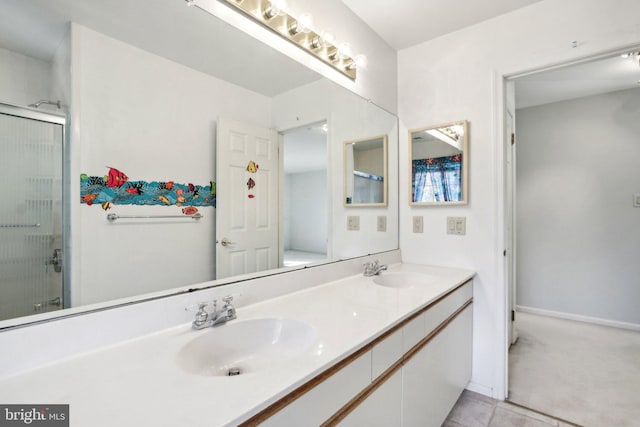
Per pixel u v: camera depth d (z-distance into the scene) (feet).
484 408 5.96
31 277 2.62
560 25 5.60
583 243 10.73
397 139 7.58
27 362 2.50
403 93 7.55
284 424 2.35
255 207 4.59
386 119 7.22
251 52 4.42
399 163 7.61
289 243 5.07
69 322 2.72
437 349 4.92
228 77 4.18
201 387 2.26
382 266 6.28
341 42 5.88
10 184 2.51
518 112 11.89
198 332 3.27
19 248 2.57
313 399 2.61
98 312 2.90
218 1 3.96
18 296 2.55
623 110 10.05
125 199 3.24
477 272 6.48
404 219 7.55
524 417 5.69
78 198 2.90
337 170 6.00
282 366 2.56
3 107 2.48
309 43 5.15
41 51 2.69
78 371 2.49
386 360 3.60
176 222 3.67
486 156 6.37
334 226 5.93
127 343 3.01
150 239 3.43
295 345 3.49
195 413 1.96
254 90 4.53
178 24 3.64
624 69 8.54
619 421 5.55
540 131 11.46
